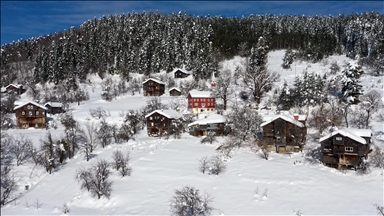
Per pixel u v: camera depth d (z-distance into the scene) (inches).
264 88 3595.0
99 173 1752.0
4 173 2006.6
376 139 2198.6
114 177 1887.3
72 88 4840.1
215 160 1977.1
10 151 2369.6
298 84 3221.0
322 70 4515.3
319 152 2124.8
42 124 3149.6
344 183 1658.5
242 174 1809.8
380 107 2714.1
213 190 1620.3
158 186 1716.3
